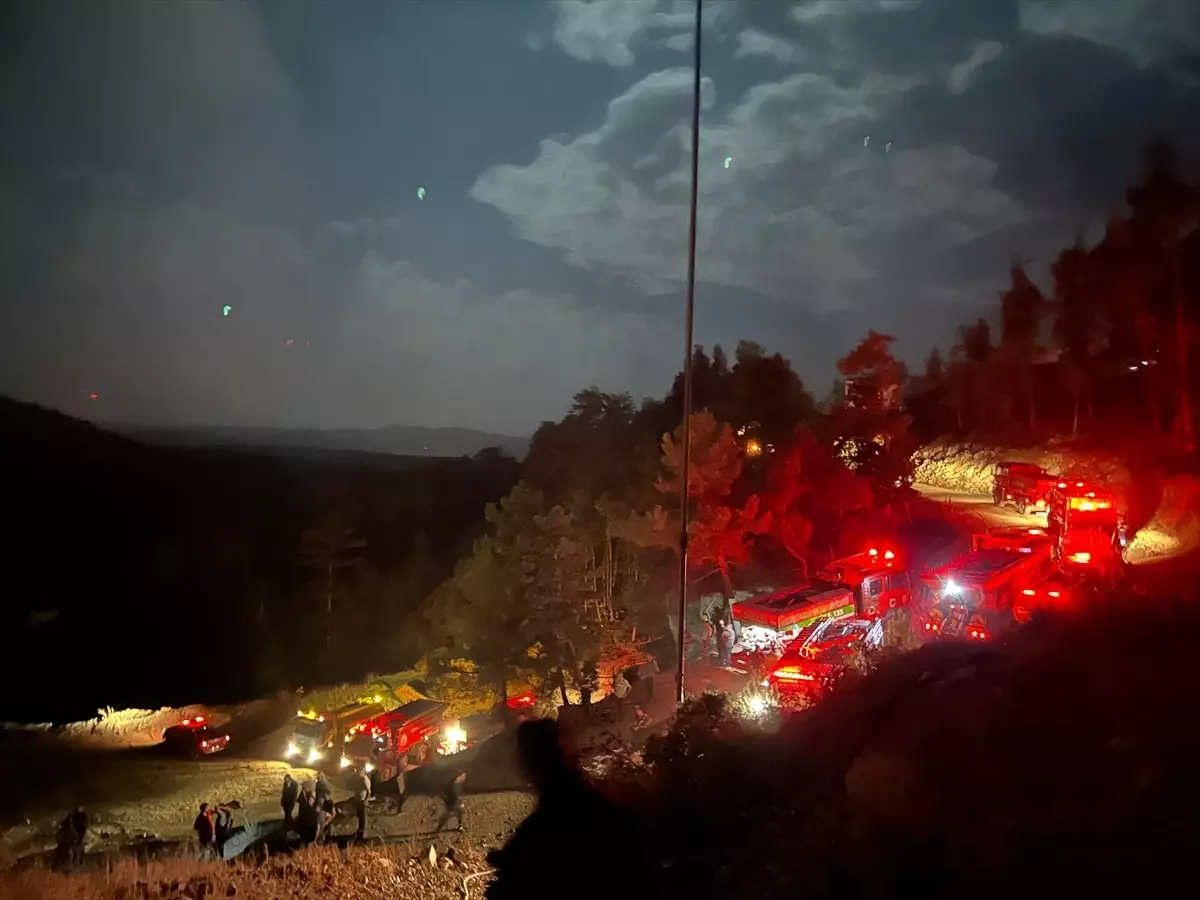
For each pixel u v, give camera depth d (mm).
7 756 30406
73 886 9570
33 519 68750
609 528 29078
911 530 33812
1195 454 30078
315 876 10344
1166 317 35906
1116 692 5824
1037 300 42250
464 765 18766
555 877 3953
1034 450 43594
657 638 29656
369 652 49562
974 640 8969
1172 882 3924
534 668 29641
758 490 38406
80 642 54844
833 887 5164
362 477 69750
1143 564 21594
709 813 7227
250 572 64188
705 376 50500
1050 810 4762
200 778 25375
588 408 43594
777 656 19500
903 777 5695
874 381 38250
